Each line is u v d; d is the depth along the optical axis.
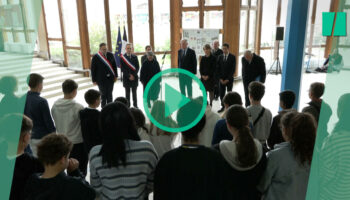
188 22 9.04
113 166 1.21
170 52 9.34
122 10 8.80
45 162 1.22
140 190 1.28
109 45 8.95
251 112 2.34
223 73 5.62
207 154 1.22
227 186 1.26
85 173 2.92
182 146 1.25
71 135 2.66
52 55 9.62
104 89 5.57
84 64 8.76
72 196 1.21
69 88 2.60
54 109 2.62
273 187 1.38
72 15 8.57
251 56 5.15
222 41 8.66
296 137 1.28
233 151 1.38
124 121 1.24
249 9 8.91
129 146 1.25
